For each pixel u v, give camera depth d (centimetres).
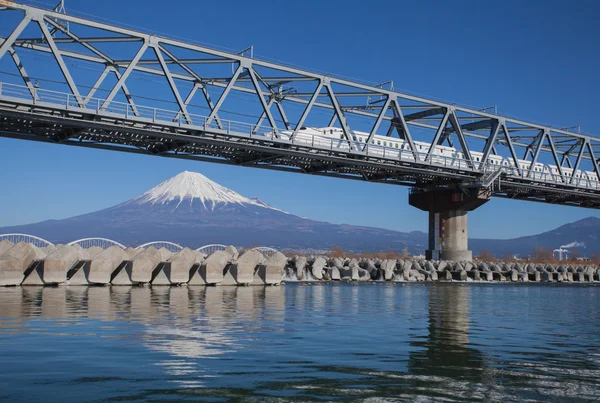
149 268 3950
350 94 6222
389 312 2567
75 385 1083
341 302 3084
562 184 7938
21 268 3494
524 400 1067
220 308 2442
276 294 3491
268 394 1060
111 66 5225
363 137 7162
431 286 5666
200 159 5822
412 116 7338
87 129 4847
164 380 1135
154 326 1822
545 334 1955
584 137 8462
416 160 6450
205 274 4122
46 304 2402
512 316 2594
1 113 4256
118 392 1042
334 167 6412
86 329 1727
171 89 4866
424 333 1877
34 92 4250
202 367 1257
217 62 5272
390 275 6656
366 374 1235
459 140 6994
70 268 3909
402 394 1085
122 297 2852
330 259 6975
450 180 7544
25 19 4266
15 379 1119
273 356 1398
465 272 7150
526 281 7862
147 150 5566
